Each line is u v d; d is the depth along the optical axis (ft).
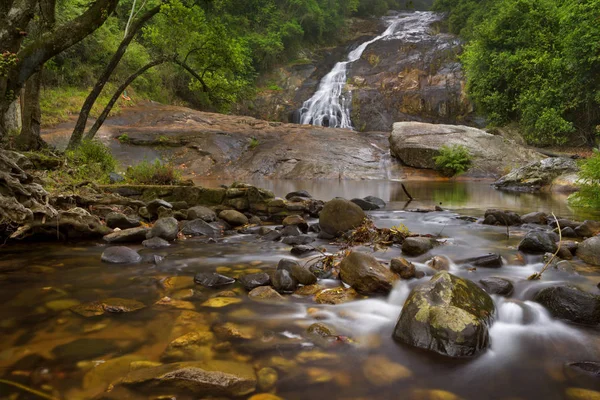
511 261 12.71
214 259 13.34
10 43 22.95
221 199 22.77
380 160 63.82
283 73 116.88
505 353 6.88
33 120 32.45
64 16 58.85
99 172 30.48
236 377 5.79
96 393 5.42
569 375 6.17
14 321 7.89
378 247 14.67
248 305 9.00
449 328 6.89
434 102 92.99
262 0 120.06
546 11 68.33
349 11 146.10
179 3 36.68
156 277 11.11
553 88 63.46
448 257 13.14
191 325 7.78
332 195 35.99
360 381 5.90
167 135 64.03
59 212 16.16
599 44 54.54
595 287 10.05
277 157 62.54
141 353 6.57
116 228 17.63
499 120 74.49
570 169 43.19
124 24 92.84
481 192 39.86
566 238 16.25
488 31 74.64
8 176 15.31
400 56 110.01
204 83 43.78
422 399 5.49
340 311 8.76
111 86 76.02
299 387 5.70
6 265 12.30
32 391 5.45
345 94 99.66
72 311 8.45
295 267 10.78
